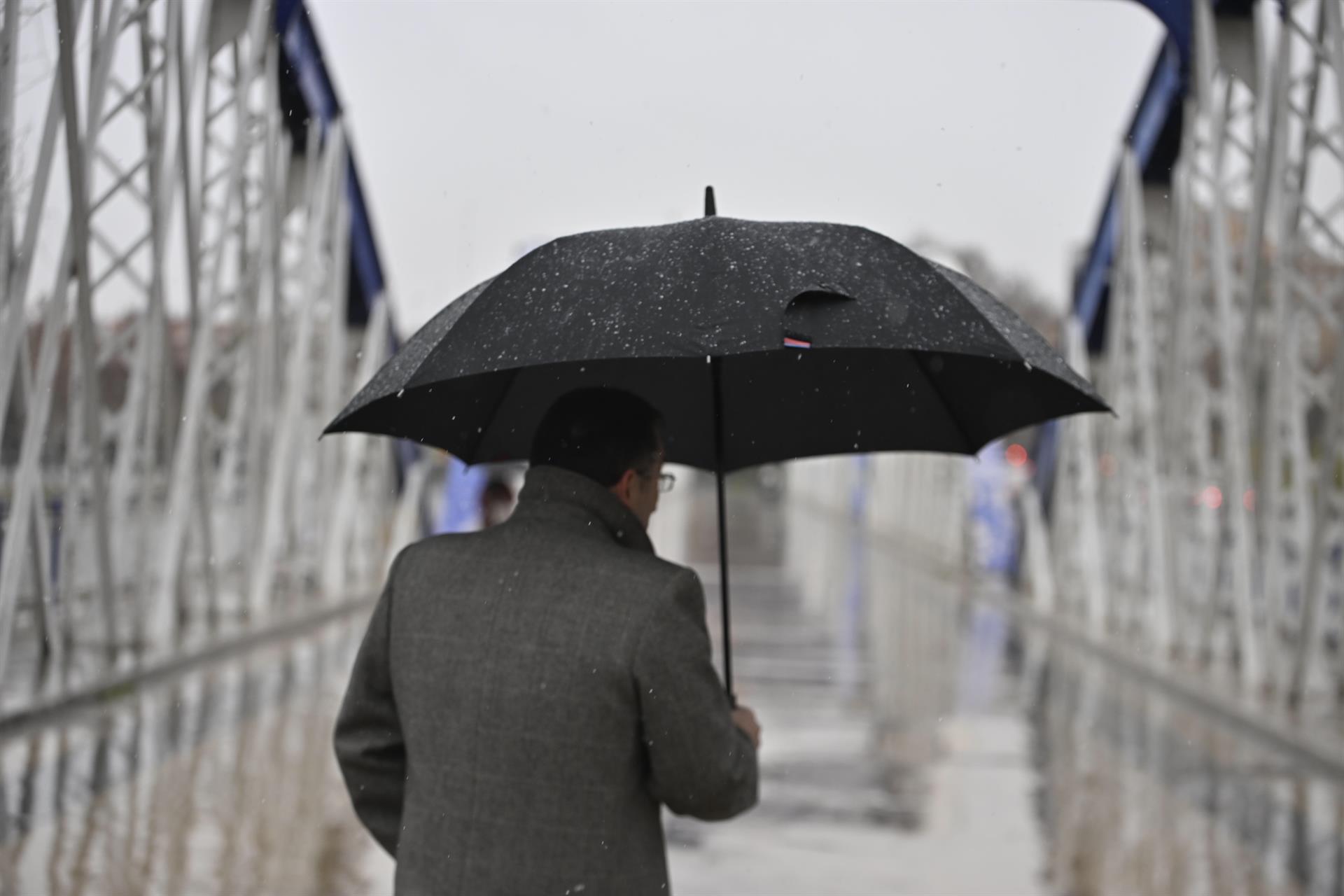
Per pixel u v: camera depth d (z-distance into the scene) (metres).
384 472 25.48
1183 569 17.22
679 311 2.60
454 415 3.25
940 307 2.74
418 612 2.73
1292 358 13.01
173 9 11.86
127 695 11.60
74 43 8.44
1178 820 8.38
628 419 2.83
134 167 12.19
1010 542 27.81
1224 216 13.66
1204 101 13.50
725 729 2.63
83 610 14.92
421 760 2.66
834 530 51.56
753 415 3.62
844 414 3.58
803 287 2.65
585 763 2.54
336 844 7.32
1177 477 15.99
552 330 2.64
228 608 17.36
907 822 8.14
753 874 6.98
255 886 6.51
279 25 15.03
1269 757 10.44
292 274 19.11
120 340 13.06
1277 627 13.09
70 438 12.51
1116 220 18.88
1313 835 8.08
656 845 2.66
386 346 24.31
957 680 14.31
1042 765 10.00
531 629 2.60
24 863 6.70
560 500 2.75
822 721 11.61
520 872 2.53
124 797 8.12
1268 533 13.05
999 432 3.44
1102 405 3.02
